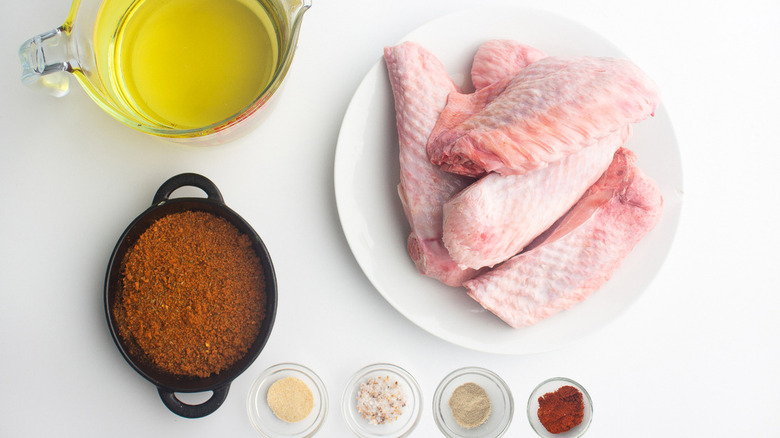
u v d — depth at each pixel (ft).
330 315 2.14
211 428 2.10
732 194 2.27
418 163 1.99
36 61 1.76
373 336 2.14
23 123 2.10
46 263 2.10
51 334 2.09
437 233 2.00
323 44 2.17
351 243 2.04
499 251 1.94
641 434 2.19
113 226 2.11
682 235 2.25
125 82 1.91
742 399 2.22
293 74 2.15
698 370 2.22
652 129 2.10
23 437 2.07
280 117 2.15
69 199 2.10
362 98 2.06
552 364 2.18
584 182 1.96
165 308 2.01
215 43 1.90
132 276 2.00
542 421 2.07
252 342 2.02
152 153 2.12
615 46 2.11
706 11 2.28
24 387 2.08
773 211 2.27
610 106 1.87
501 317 2.01
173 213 2.02
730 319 2.24
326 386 2.14
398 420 2.13
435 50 2.11
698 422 2.21
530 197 1.91
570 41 2.13
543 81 1.91
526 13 2.10
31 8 2.11
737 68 2.29
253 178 2.13
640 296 2.06
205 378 2.02
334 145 2.15
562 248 2.01
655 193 2.01
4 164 2.09
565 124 1.86
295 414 2.09
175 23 1.89
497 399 2.11
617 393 2.20
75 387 2.09
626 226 2.02
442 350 2.15
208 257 2.02
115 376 2.09
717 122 2.28
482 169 1.92
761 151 2.28
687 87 2.28
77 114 2.11
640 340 2.21
